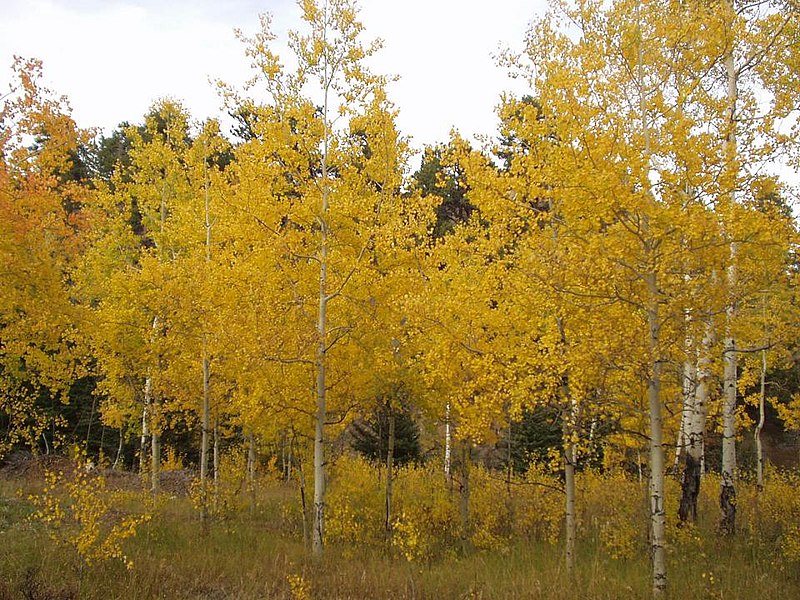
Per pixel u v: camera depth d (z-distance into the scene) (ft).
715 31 22.20
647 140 21.12
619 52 22.03
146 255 37.01
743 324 24.06
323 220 28.99
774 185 19.44
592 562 26.81
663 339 20.72
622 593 20.92
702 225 18.45
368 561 28.55
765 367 40.65
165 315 36.14
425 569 27.25
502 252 26.27
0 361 36.63
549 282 20.59
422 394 32.22
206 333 33.37
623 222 19.69
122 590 20.34
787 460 75.66
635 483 38.42
